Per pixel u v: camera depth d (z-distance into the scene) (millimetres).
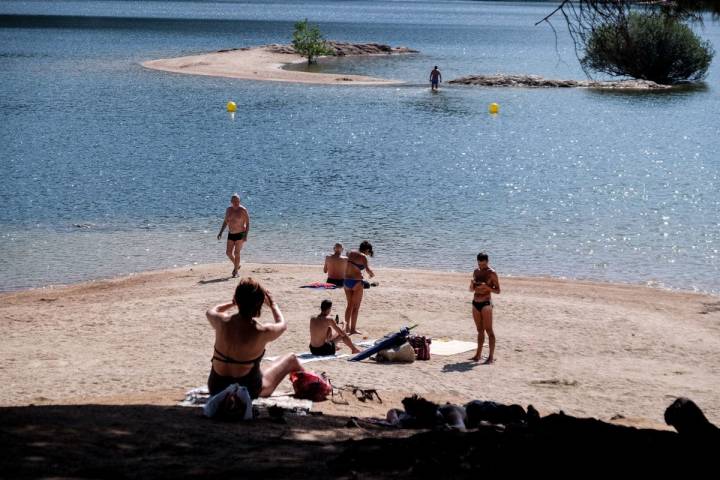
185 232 30312
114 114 60469
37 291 22844
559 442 7348
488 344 18406
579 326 19906
